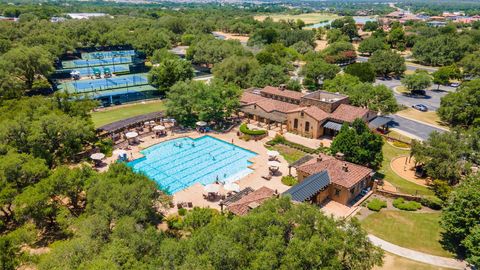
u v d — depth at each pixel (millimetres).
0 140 50156
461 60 134500
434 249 39906
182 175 58375
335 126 70938
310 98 77062
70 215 39688
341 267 25906
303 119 73062
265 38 182500
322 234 27172
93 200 37812
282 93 87562
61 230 41031
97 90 103875
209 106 76062
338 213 46594
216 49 132125
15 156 43719
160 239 30203
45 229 41500
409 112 93062
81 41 152875
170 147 69250
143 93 102875
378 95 79875
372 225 44281
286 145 69125
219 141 72500
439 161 50938
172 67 100312
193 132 76375
